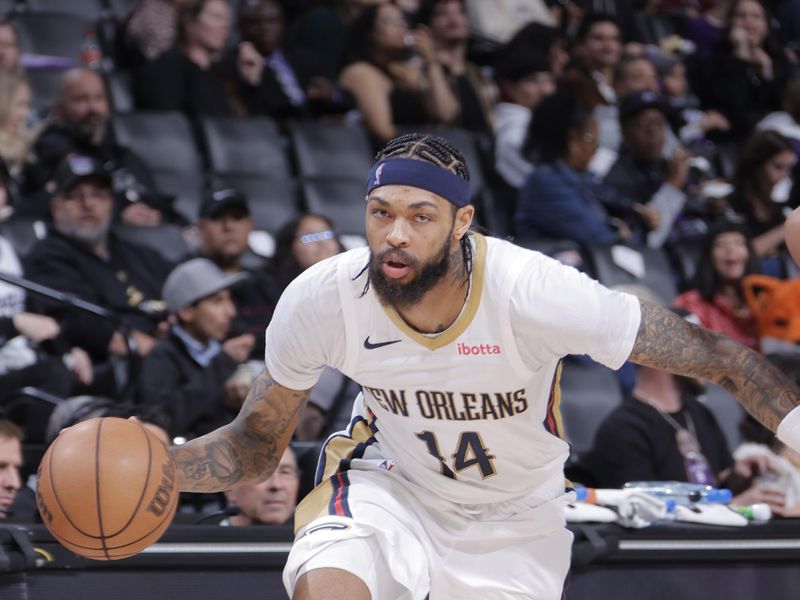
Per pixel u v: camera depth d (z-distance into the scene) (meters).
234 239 12.05
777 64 19.73
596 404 12.18
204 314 10.75
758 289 13.21
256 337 11.80
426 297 5.73
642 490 8.38
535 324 5.75
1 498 8.28
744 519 8.24
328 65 17.36
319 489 6.37
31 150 13.45
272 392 6.28
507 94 17.14
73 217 11.62
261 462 6.39
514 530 6.33
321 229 12.32
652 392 10.10
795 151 17.39
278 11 16.50
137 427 5.81
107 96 15.70
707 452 10.18
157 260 12.40
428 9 18.30
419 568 6.09
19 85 13.30
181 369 10.72
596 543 7.74
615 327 5.76
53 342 11.05
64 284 11.38
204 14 15.98
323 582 5.81
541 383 5.98
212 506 9.66
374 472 6.37
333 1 17.91
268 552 7.41
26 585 7.00
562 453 6.31
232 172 15.23
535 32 17.62
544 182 14.49
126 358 11.36
